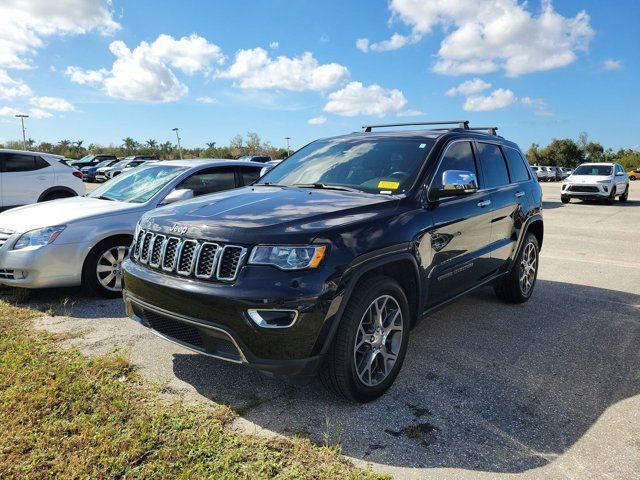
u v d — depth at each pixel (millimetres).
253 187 4066
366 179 3795
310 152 4586
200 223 2920
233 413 2895
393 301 3184
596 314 4938
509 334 4324
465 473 2404
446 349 3961
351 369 2875
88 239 4969
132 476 2279
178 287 2826
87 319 4516
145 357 3652
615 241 9555
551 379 3449
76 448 2455
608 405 3096
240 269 2684
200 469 2334
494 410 3010
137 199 5598
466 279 4105
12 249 4816
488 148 4734
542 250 8656
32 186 10117
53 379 3162
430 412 2969
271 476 2324
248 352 2662
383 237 3031
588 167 18062
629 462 2510
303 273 2664
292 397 3111
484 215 4242
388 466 2441
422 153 3855
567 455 2566
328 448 2555
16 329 4172
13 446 2439
